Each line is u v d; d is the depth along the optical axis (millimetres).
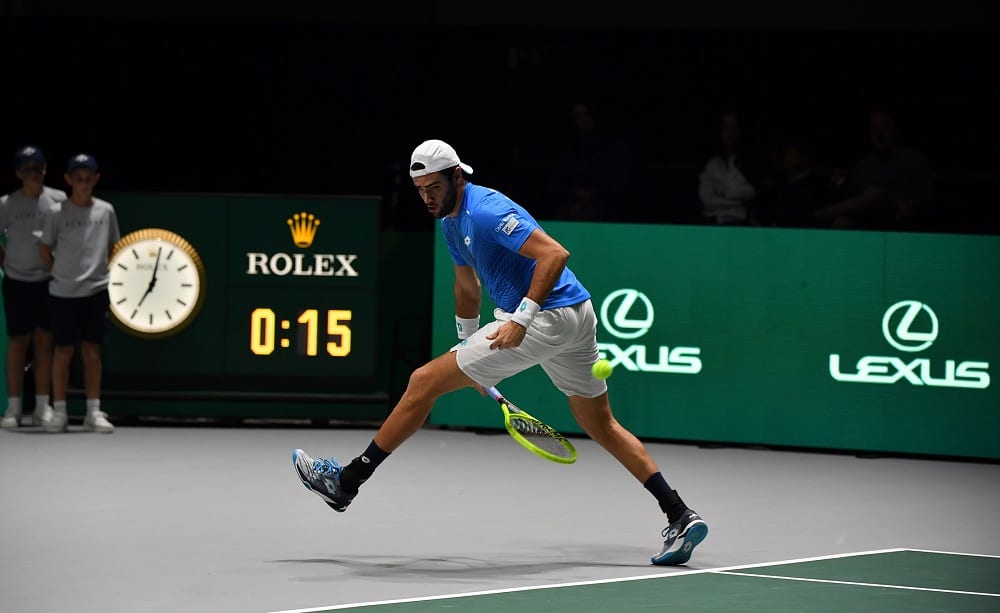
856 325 18469
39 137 26781
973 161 25797
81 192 18844
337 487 11461
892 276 18328
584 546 12102
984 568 11172
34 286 19469
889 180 21047
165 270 20250
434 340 19766
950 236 18156
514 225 10922
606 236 19156
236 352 20312
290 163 26969
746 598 9859
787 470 17312
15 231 19375
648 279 19062
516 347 10945
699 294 18906
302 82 26828
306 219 20250
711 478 16547
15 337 19531
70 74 26719
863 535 12961
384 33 26672
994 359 18078
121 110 26875
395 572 10773
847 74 25984
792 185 21562
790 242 18625
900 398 18359
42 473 15703
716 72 26250
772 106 26172
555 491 15234
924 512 14430
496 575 10727
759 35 26047
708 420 18969
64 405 19297
